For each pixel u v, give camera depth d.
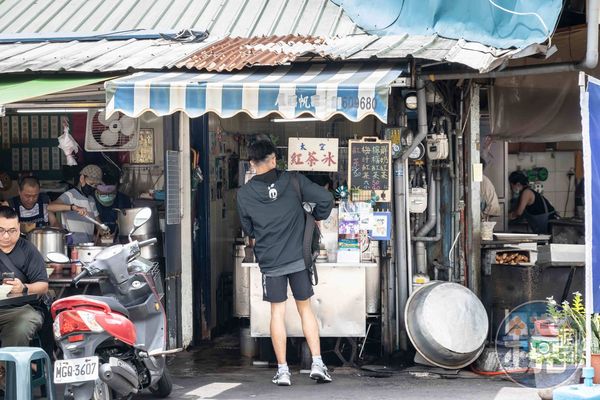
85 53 9.09
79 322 6.49
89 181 9.84
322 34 9.43
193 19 10.04
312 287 8.38
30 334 7.41
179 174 9.48
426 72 8.70
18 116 10.48
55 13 10.55
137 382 6.77
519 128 10.12
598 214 6.70
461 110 9.30
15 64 8.72
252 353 9.56
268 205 8.16
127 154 10.02
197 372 8.95
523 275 8.95
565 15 9.79
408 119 9.23
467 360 8.56
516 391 7.93
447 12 9.24
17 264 7.81
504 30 8.95
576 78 9.79
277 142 9.62
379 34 9.36
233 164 11.40
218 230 10.91
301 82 7.46
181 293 9.64
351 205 8.84
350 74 7.95
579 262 8.84
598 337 7.15
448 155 9.27
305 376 8.72
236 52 8.67
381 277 9.15
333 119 9.97
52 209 9.61
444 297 8.55
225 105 7.49
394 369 8.84
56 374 6.45
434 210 9.29
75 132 10.34
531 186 13.10
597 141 6.81
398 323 9.10
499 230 12.43
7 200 10.17
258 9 10.13
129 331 6.72
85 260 8.77
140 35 9.67
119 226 9.31
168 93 7.58
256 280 8.91
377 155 8.84
